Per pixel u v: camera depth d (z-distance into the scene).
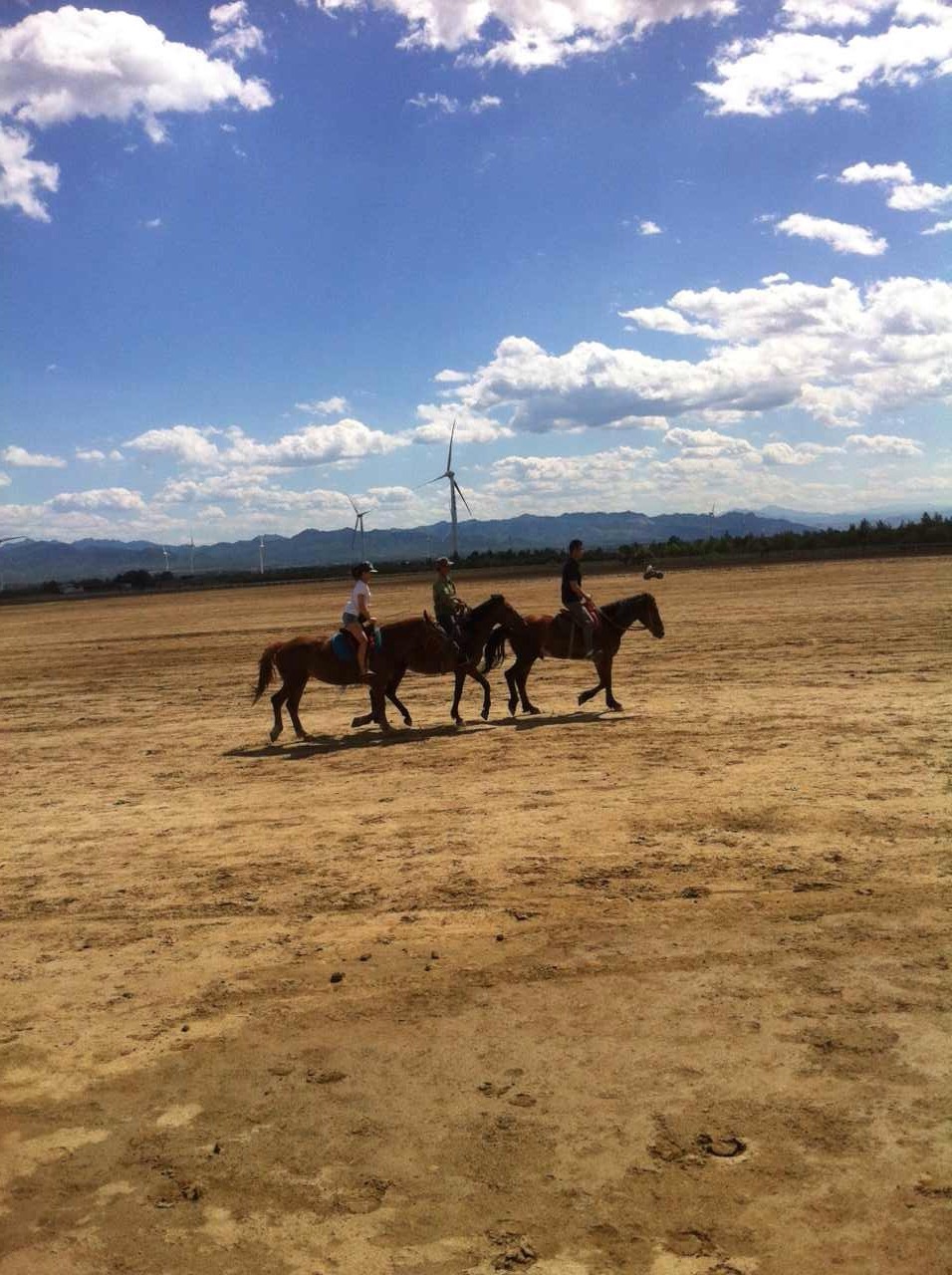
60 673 27.59
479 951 6.57
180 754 14.57
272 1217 4.07
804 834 8.50
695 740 12.77
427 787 11.30
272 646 15.12
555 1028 5.45
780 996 5.62
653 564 76.50
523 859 8.40
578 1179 4.15
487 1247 3.80
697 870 7.80
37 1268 3.88
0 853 9.83
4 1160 4.62
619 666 21.30
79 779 13.20
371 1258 3.79
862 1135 4.30
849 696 15.39
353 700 18.95
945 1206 3.83
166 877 8.72
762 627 27.58
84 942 7.32
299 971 6.48
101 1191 4.34
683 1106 4.61
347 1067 5.21
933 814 8.79
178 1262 3.85
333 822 10.09
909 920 6.55
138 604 73.12
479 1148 4.41
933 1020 5.23
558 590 50.72
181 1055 5.48
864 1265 3.56
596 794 10.36
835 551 75.56
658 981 5.93
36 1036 5.84
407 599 51.34
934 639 21.92
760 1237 3.74
